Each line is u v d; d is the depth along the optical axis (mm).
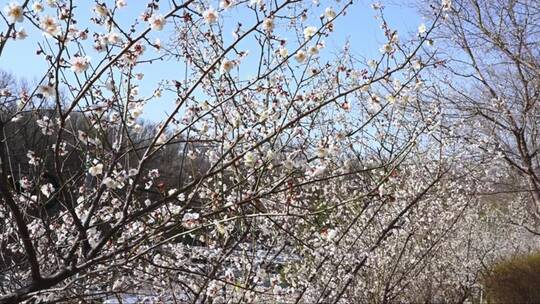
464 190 7684
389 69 3658
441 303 8086
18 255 4148
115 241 3260
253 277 4250
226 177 4152
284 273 4922
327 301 5453
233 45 2770
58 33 2521
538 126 8352
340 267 5383
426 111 6613
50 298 3082
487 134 7945
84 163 3328
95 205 2988
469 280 9047
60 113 2611
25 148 3555
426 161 6656
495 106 7621
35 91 2582
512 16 7797
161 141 3279
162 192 2896
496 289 10609
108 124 3434
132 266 2928
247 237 4098
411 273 6762
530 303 10398
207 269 4121
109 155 3400
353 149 5566
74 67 2613
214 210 2965
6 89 3420
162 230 2742
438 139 5941
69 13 2453
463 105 7672
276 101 3846
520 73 7691
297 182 3824
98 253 2965
